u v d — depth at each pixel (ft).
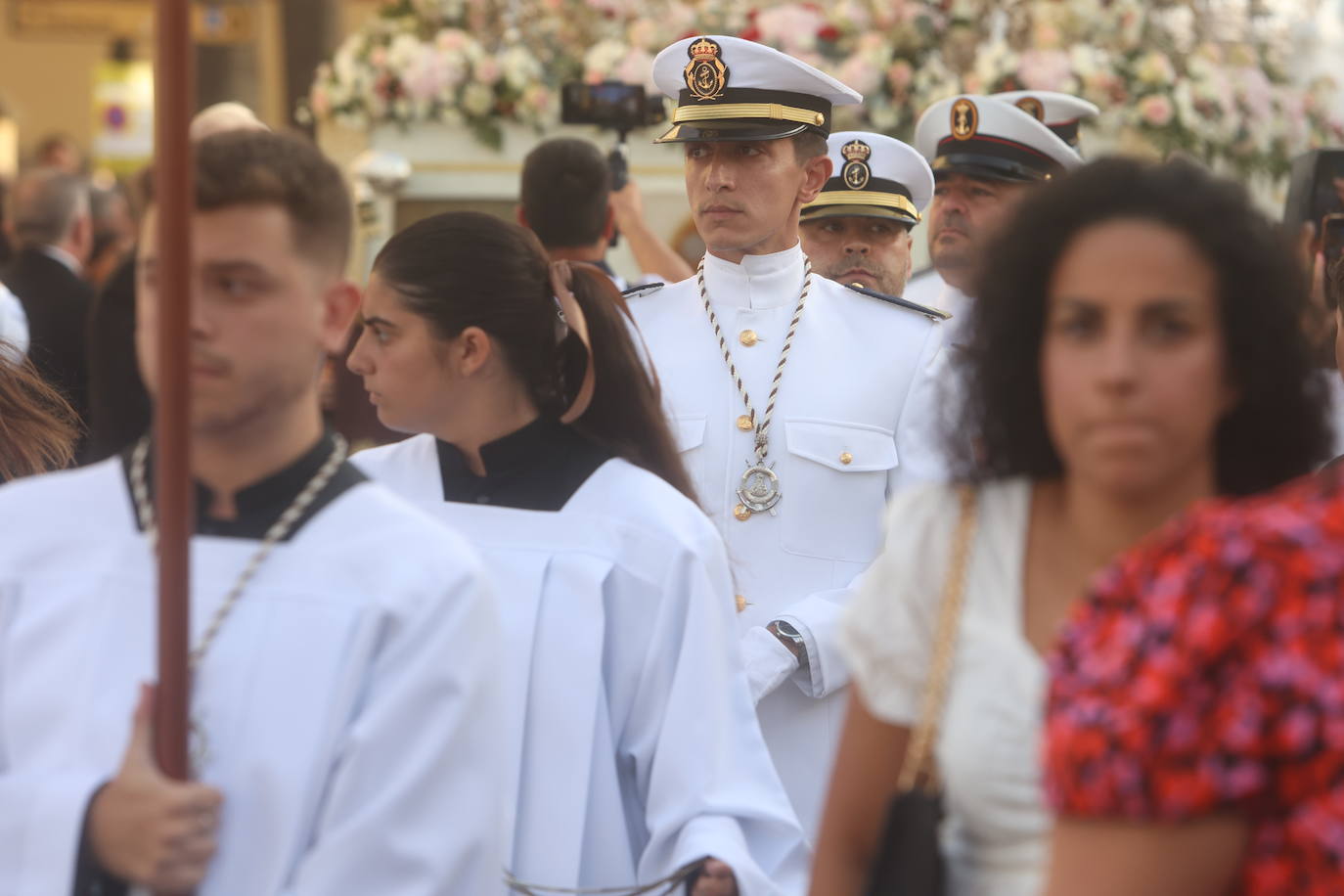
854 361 29.19
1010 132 34.37
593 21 44.09
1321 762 9.96
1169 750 10.17
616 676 20.43
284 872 14.48
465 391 20.53
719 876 19.17
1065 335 12.97
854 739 14.17
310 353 15.15
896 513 14.10
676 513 20.84
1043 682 12.80
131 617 14.94
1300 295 13.15
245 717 14.66
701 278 29.96
